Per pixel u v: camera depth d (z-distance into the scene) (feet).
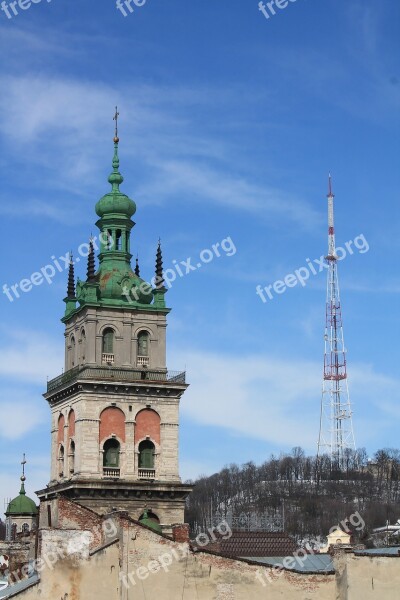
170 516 517.55
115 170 568.00
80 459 512.22
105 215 554.87
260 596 334.65
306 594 338.13
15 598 316.81
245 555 503.61
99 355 528.22
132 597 325.01
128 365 529.86
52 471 540.93
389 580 336.29
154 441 524.11
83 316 535.60
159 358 535.19
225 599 331.57
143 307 536.83
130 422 521.24
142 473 520.01
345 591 336.70
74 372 530.27
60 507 344.28
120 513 329.52
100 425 517.55
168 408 529.04
